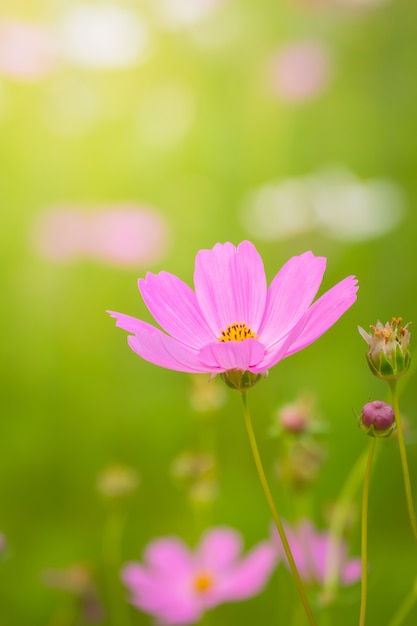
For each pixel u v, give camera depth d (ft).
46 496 3.41
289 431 2.30
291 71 4.71
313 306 1.85
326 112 4.84
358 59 4.97
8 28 4.31
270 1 5.08
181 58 4.83
